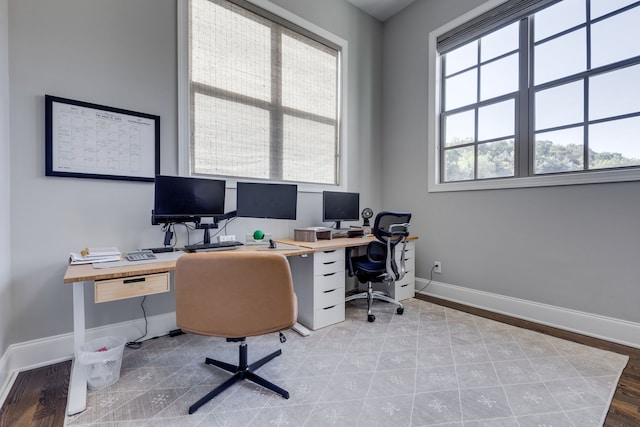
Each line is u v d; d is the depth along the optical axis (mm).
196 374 1720
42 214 1820
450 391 1566
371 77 3756
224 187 2312
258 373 1729
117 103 2053
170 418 1354
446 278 3217
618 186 2156
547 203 2500
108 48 2021
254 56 2787
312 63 3230
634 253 2094
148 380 1655
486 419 1357
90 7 1958
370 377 1694
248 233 2688
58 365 1818
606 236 2207
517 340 2184
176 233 2307
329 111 3395
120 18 2066
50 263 1849
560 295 2424
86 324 1979
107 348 1749
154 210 1956
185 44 2332
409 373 1736
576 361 1879
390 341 2168
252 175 2779
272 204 2473
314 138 3266
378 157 3840
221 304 1316
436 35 3287
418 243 3475
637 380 1666
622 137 2199
